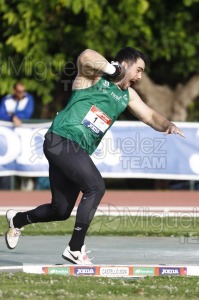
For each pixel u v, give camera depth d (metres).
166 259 17.12
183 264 16.28
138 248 18.72
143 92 37.38
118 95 15.15
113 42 36.31
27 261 16.66
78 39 36.09
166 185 35.72
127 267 15.12
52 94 37.38
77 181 15.09
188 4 36.72
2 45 36.12
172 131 15.45
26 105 31.45
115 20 36.09
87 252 16.16
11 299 12.70
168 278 14.92
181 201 29.94
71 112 15.06
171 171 31.44
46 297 12.85
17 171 31.69
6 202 28.98
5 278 14.55
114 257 17.31
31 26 35.62
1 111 31.45
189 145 31.55
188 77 40.66
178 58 39.19
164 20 37.72
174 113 38.12
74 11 34.75
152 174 31.34
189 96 38.34
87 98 15.04
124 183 37.19
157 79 40.62
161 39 37.56
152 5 37.34
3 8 35.72
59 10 35.88
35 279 14.51
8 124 31.47
